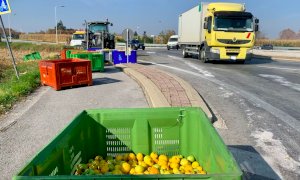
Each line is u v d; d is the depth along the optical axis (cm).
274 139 560
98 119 349
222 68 1681
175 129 358
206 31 1938
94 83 1180
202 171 296
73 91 1025
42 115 726
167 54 3353
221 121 663
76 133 301
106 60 1978
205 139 293
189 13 2419
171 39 4997
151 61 2244
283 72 1489
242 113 728
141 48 4800
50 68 1062
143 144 359
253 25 1817
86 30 2316
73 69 1075
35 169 200
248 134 586
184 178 171
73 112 750
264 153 497
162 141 360
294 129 615
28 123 663
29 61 2572
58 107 802
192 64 1942
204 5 2061
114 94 957
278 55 2773
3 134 593
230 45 1819
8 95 904
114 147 359
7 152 505
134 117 352
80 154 317
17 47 5472
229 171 187
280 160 471
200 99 795
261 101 852
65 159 264
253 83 1152
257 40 7238
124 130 356
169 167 323
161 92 885
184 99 793
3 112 757
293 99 877
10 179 416
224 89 1027
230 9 1869
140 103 830
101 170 299
